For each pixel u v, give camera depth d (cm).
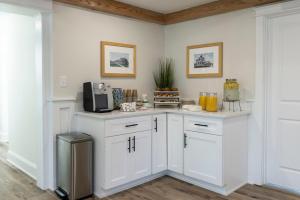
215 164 276
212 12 326
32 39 313
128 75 354
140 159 299
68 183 264
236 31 316
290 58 286
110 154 269
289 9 271
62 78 291
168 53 398
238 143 294
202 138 287
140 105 339
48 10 274
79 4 292
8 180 316
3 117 523
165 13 379
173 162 322
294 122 286
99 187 272
